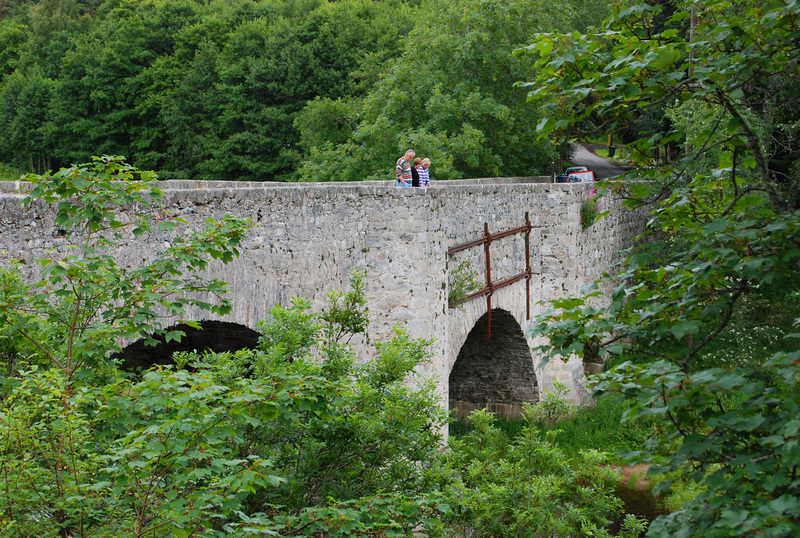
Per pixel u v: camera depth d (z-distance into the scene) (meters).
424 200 14.95
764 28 5.66
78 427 5.84
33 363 7.08
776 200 6.07
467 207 17.59
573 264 22.61
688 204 6.91
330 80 47.00
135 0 60.31
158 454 5.26
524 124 33.16
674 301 5.93
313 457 7.75
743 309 23.58
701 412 5.14
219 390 5.76
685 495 16.88
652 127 24.14
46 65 56.97
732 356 23.28
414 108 32.56
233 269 12.04
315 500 7.68
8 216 8.88
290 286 13.16
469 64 32.53
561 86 5.97
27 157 54.38
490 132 32.59
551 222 22.64
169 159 50.31
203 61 49.91
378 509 6.48
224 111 48.38
